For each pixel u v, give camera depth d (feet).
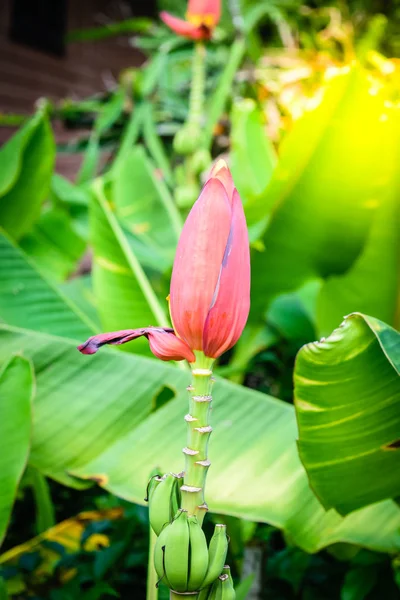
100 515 5.18
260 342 6.59
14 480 3.51
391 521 3.58
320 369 3.05
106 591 4.48
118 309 5.22
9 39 18.01
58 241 8.28
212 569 2.53
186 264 2.47
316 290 6.84
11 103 18.22
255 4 11.52
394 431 3.11
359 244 4.94
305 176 4.49
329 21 11.78
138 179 7.72
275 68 11.21
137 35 19.31
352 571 4.42
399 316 5.43
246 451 3.70
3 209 6.54
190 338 2.49
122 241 5.41
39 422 3.76
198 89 6.79
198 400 2.52
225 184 2.49
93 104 12.30
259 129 7.29
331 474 3.24
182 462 3.69
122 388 3.85
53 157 6.37
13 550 4.89
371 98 4.11
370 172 4.44
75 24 20.99
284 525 3.50
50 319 4.80
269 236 4.95
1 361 3.83
